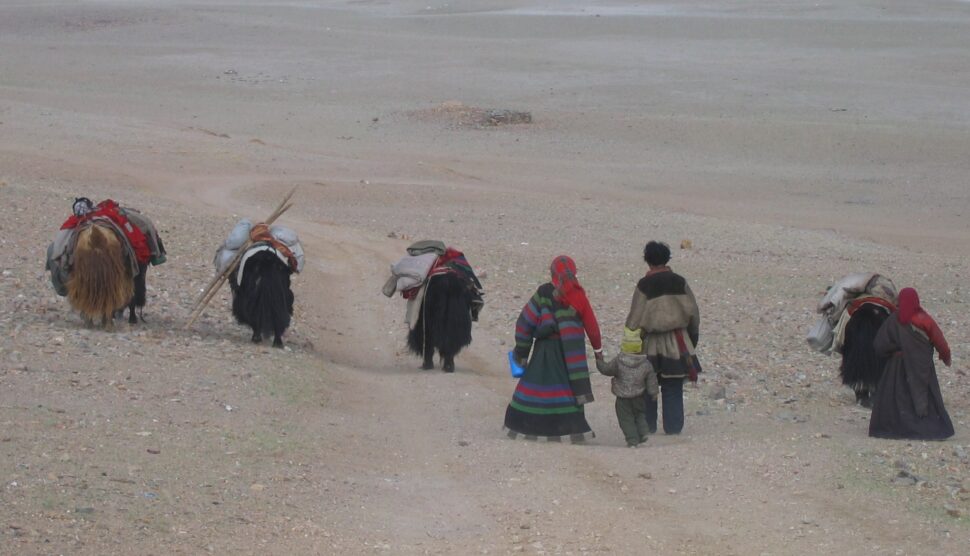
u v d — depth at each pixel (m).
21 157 67.50
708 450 19.84
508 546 15.05
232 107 106.81
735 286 42.41
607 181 78.31
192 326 29.06
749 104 111.31
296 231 51.91
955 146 91.50
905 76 127.69
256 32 157.75
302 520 15.58
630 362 20.47
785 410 24.31
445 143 91.62
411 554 14.62
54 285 26.95
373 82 122.31
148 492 15.88
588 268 44.06
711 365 29.30
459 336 27.52
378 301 37.34
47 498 15.13
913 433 21.06
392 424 22.05
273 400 22.27
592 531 15.72
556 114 103.75
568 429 20.84
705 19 171.75
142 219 27.86
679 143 93.50
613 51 145.12
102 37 153.12
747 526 15.91
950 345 33.81
